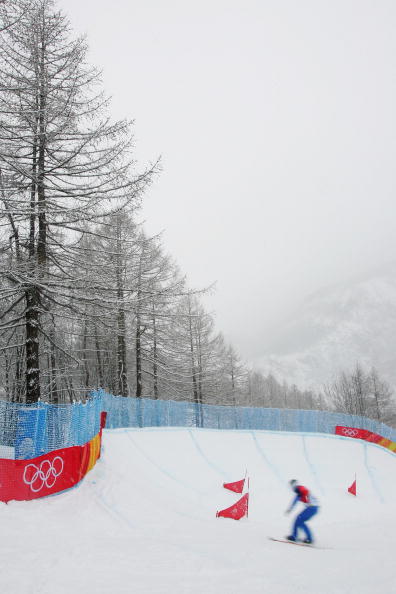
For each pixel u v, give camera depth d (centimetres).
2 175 1302
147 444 1944
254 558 695
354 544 869
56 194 1376
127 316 2258
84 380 3009
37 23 1379
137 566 612
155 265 2348
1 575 531
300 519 895
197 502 1363
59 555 637
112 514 992
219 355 3553
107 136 1367
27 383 1315
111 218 1455
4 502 888
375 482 2214
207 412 2825
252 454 2294
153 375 2833
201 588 521
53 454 1031
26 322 1345
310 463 2362
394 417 4972
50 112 1364
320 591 514
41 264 1323
